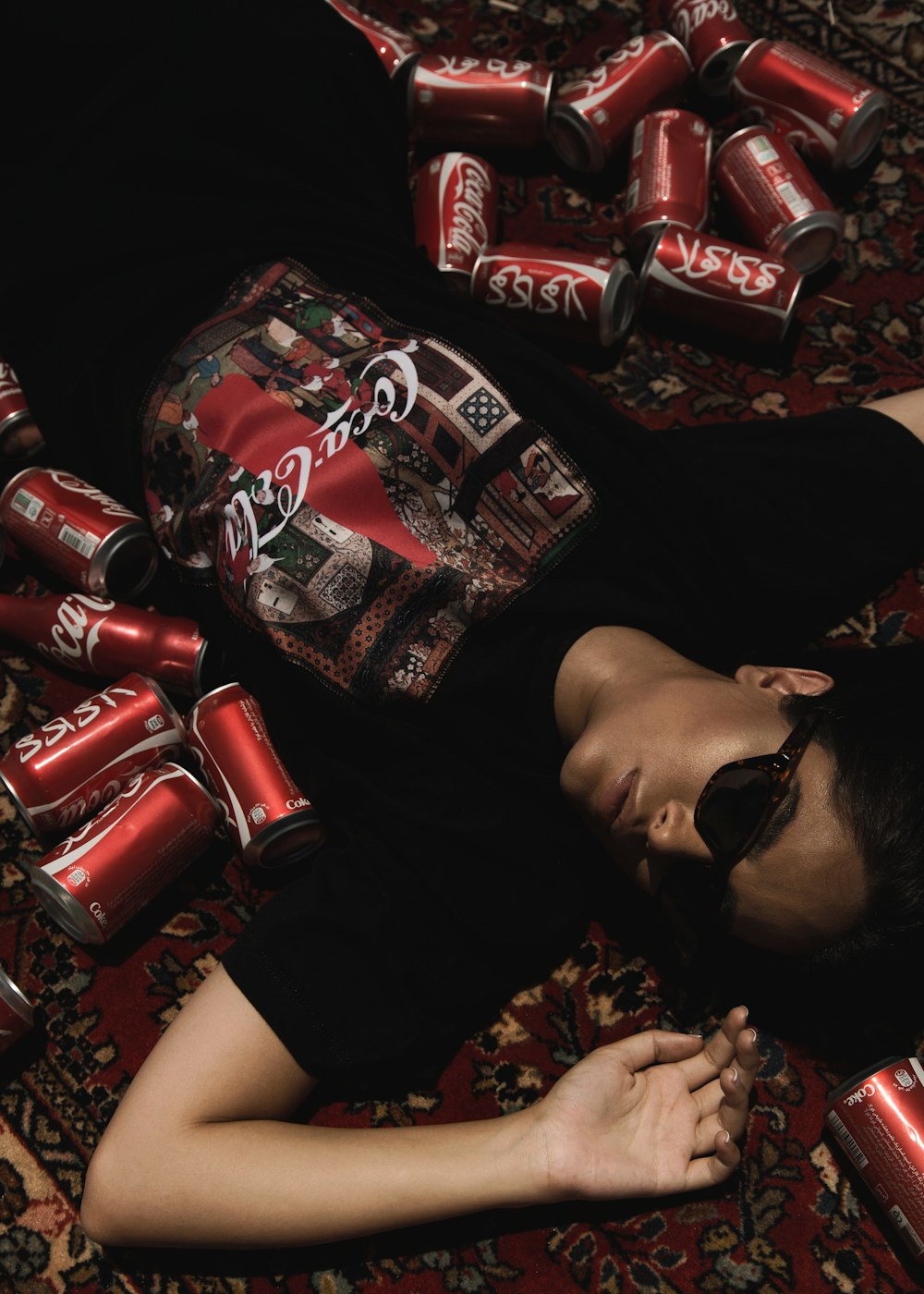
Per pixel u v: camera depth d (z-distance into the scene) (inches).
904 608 64.2
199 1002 48.3
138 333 55.2
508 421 51.1
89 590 58.5
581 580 51.8
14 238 59.6
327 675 50.2
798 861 44.0
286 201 57.9
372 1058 48.2
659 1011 56.7
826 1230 52.9
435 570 49.3
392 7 80.3
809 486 57.4
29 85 60.4
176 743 57.1
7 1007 51.2
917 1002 55.4
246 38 59.2
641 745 45.8
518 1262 52.4
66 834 58.7
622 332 69.1
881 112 71.5
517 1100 55.1
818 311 71.8
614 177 75.7
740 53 73.7
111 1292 51.4
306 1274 52.1
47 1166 53.2
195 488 52.4
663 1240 52.7
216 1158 45.0
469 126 72.6
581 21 80.0
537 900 51.2
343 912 48.8
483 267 67.1
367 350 51.9
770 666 54.7
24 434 63.7
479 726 50.4
